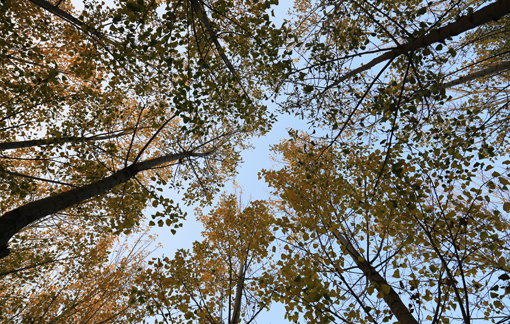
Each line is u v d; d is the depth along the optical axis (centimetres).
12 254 515
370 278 312
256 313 341
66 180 548
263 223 399
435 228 317
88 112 602
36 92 498
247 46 495
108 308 617
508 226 322
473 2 468
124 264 641
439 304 259
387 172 354
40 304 527
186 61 505
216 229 511
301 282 284
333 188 413
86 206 536
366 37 416
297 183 441
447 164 318
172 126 770
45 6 375
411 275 277
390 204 293
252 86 655
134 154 716
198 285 399
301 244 344
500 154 520
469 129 340
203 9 428
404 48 278
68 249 583
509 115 397
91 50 475
